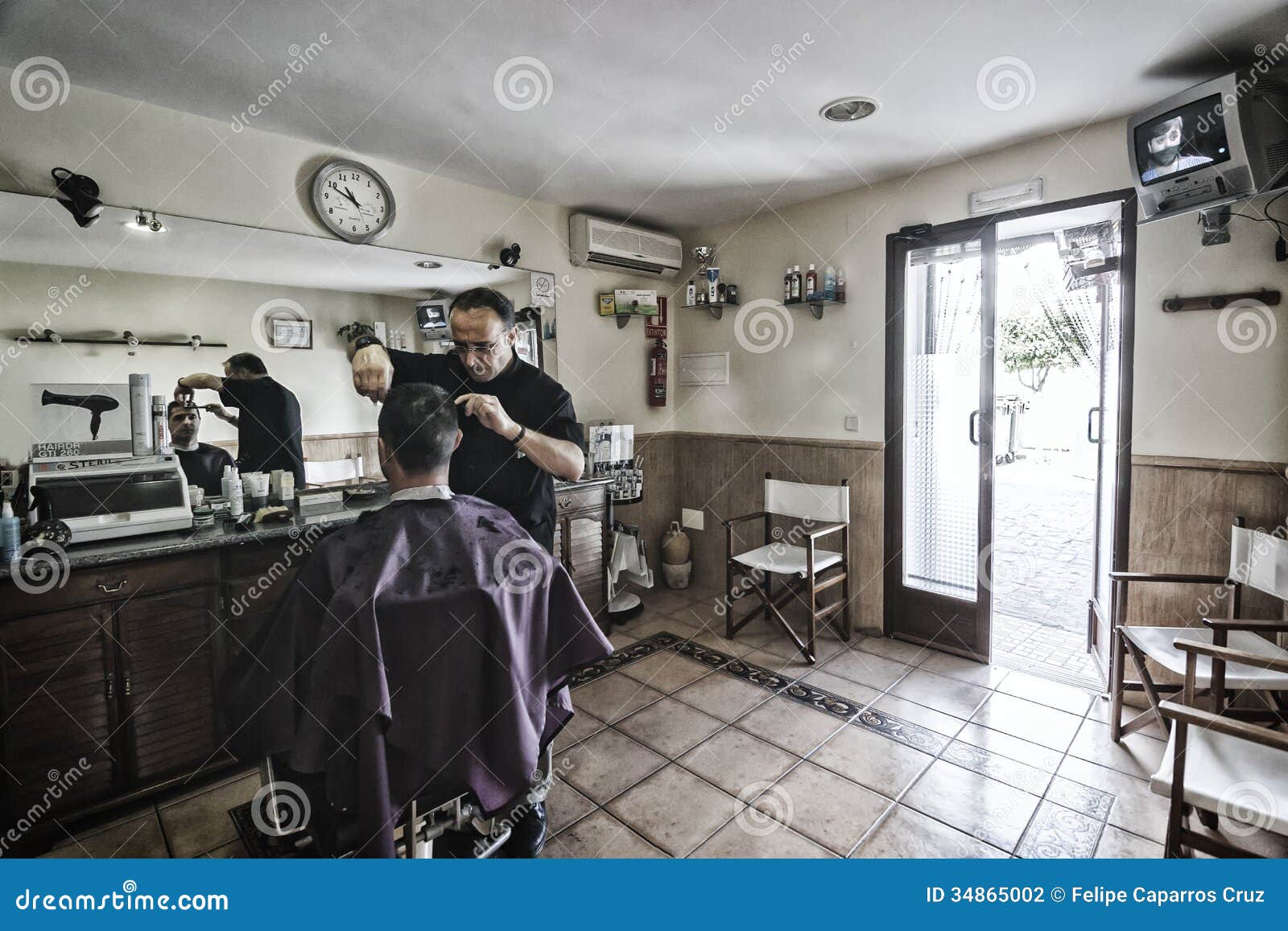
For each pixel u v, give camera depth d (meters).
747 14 1.76
